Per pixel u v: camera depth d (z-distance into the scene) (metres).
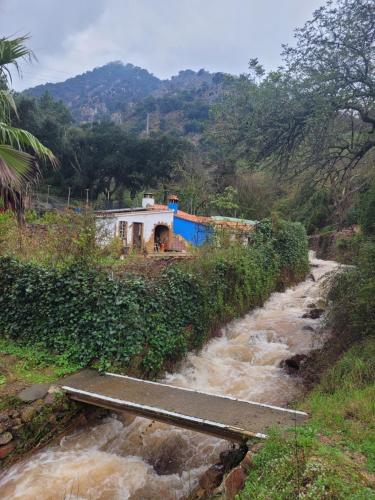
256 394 7.86
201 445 5.97
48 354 7.59
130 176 42.53
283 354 9.76
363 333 7.98
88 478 5.26
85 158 41.91
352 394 5.84
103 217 12.29
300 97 10.19
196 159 35.81
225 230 14.88
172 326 8.76
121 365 7.34
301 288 17.83
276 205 28.14
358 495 3.13
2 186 6.70
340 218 13.45
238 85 11.74
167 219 23.05
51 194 39.75
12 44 6.85
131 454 5.86
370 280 7.85
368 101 10.06
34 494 4.91
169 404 5.87
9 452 5.30
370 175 11.83
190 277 9.74
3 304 8.60
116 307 7.48
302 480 3.44
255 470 3.90
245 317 12.95
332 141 10.73
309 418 5.35
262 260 15.07
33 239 10.45
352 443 4.35
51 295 8.02
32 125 37.81
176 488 5.15
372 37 9.54
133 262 9.84
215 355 9.97
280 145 11.23
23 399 5.80
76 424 6.36
